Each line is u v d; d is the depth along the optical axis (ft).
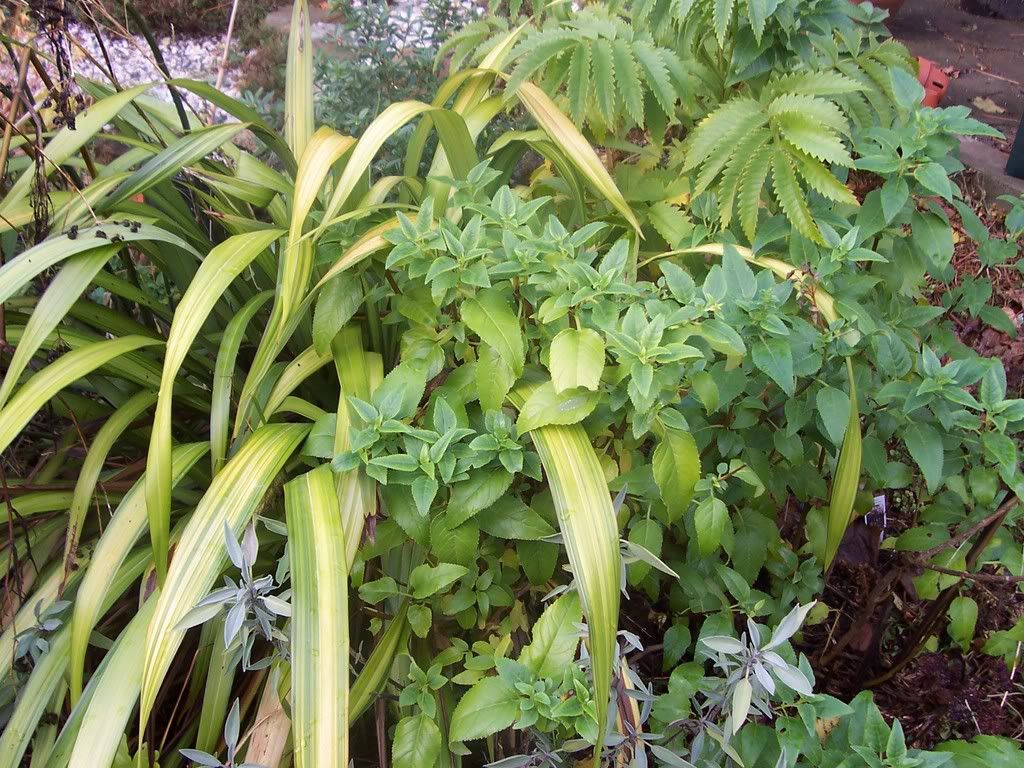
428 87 9.46
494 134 8.61
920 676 5.96
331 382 6.39
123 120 6.61
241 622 3.75
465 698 3.88
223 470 4.35
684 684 4.44
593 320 4.15
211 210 6.27
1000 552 5.07
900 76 5.07
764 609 5.05
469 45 7.54
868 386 5.12
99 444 5.20
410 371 4.47
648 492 4.70
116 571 4.62
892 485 5.08
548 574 4.76
